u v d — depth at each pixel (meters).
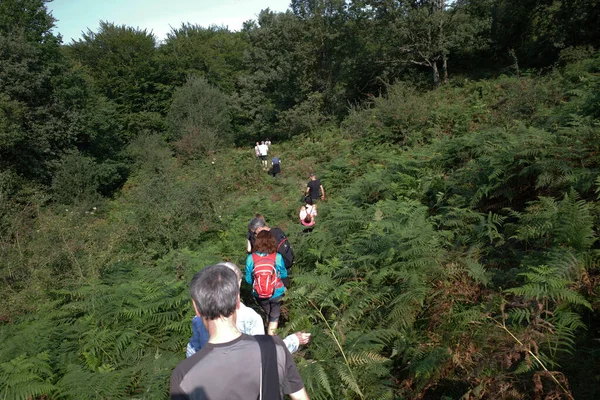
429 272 4.64
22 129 20.20
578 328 3.68
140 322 4.80
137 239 9.27
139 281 5.85
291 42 30.86
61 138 22.36
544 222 4.68
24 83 20.38
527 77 18.25
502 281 4.50
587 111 8.84
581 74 15.09
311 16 30.20
